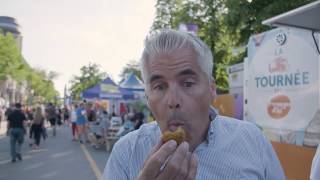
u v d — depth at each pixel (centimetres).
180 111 171
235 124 212
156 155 149
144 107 2106
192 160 152
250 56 663
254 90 647
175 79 172
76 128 2362
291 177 546
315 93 509
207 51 181
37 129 1923
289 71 560
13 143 1430
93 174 1129
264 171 204
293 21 510
